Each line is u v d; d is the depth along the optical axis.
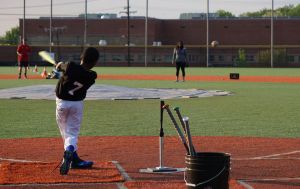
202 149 11.91
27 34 88.00
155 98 24.52
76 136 9.45
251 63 78.75
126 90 26.17
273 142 12.84
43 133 14.29
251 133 14.35
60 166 9.32
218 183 7.67
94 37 88.56
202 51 80.81
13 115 18.28
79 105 9.48
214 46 80.25
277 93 27.89
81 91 9.45
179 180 8.95
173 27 88.00
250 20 85.25
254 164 10.29
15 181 8.74
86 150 11.79
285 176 9.30
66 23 88.44
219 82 37.06
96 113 18.95
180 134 8.60
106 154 11.32
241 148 12.05
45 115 18.30
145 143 12.69
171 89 28.73
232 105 21.72
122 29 88.06
